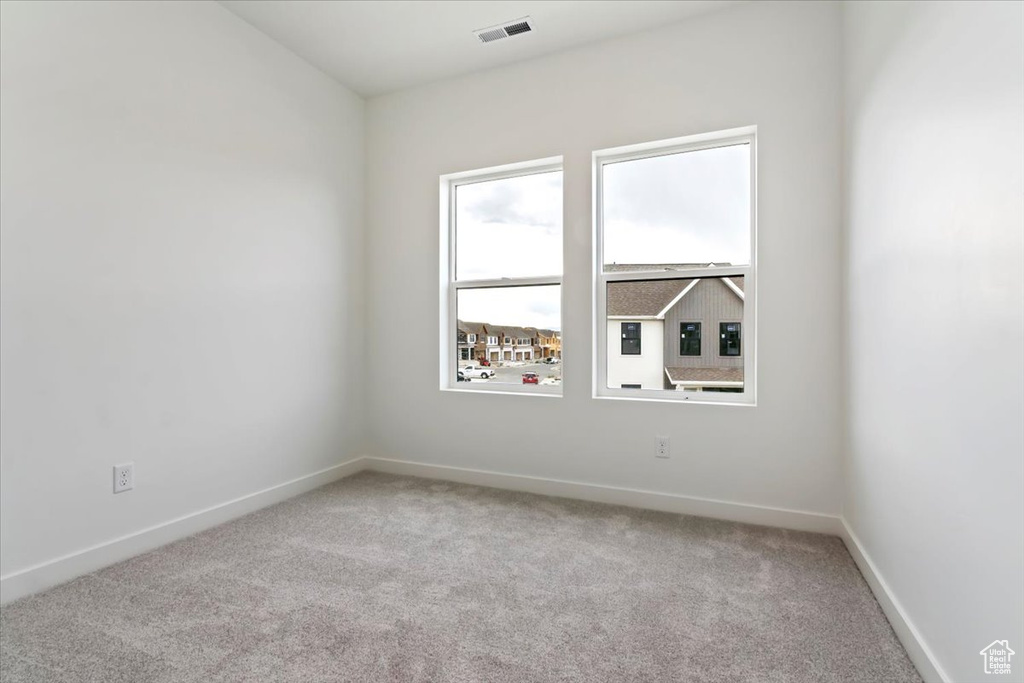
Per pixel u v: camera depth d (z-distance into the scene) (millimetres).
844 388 2260
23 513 1755
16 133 1733
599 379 2885
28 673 1355
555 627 1584
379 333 3414
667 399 2732
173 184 2242
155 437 2172
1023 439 914
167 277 2219
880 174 1720
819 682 1331
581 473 2840
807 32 2354
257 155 2660
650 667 1391
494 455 3068
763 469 2449
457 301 3309
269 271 2730
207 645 1480
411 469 3303
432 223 3242
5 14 1710
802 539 2260
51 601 1719
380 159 3398
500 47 2832
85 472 1926
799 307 2367
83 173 1917
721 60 2510
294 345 2889
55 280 1837
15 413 1734
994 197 1016
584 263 2834
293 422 2885
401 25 2621
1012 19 949
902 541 1519
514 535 2314
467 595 1779
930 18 1321
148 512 2145
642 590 1816
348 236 3295
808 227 2348
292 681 1330
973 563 1095
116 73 2025
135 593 1778
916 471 1413
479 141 3092
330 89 3148
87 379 1932
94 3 1955
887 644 1495
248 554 2104
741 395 2588
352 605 1708
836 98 2303
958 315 1169
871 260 1824
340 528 2393
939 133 1269
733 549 2160
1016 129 939
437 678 1346
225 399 2486
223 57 2475
